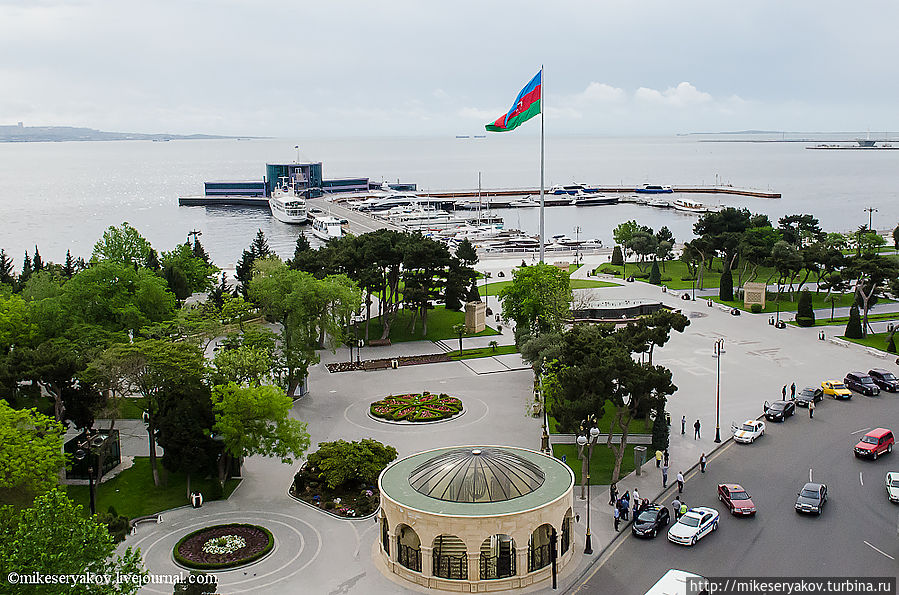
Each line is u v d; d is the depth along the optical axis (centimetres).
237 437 8419
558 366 9850
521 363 13700
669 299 18738
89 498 8425
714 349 14338
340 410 11269
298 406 11444
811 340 14975
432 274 15300
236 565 6969
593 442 9112
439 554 6712
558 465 7656
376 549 7319
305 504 8306
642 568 6888
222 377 9075
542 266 13688
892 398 11700
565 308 13388
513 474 7050
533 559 6756
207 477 8894
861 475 8856
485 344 14962
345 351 14512
